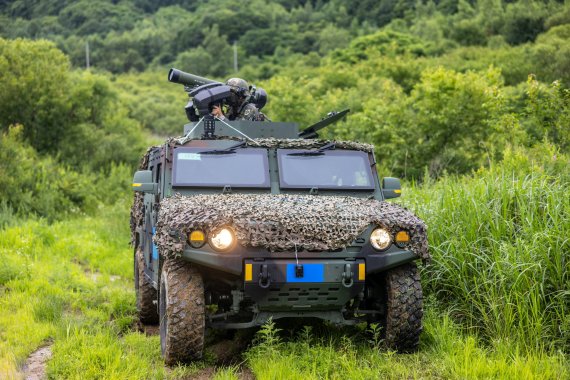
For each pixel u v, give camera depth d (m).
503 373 4.60
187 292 4.86
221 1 128.38
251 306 5.11
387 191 6.02
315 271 4.79
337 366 4.87
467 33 55.88
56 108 18.95
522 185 6.52
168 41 96.81
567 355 5.00
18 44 20.05
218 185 5.77
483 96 13.60
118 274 9.55
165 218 4.94
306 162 6.05
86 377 4.82
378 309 5.42
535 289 5.34
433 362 4.93
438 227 6.55
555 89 10.48
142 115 42.50
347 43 78.31
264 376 4.59
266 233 4.73
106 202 16.55
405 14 87.19
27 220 13.27
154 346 5.60
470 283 5.98
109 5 133.00
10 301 7.23
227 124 6.39
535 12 53.28
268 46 84.75
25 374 5.07
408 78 30.23
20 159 16.34
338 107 20.58
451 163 13.00
